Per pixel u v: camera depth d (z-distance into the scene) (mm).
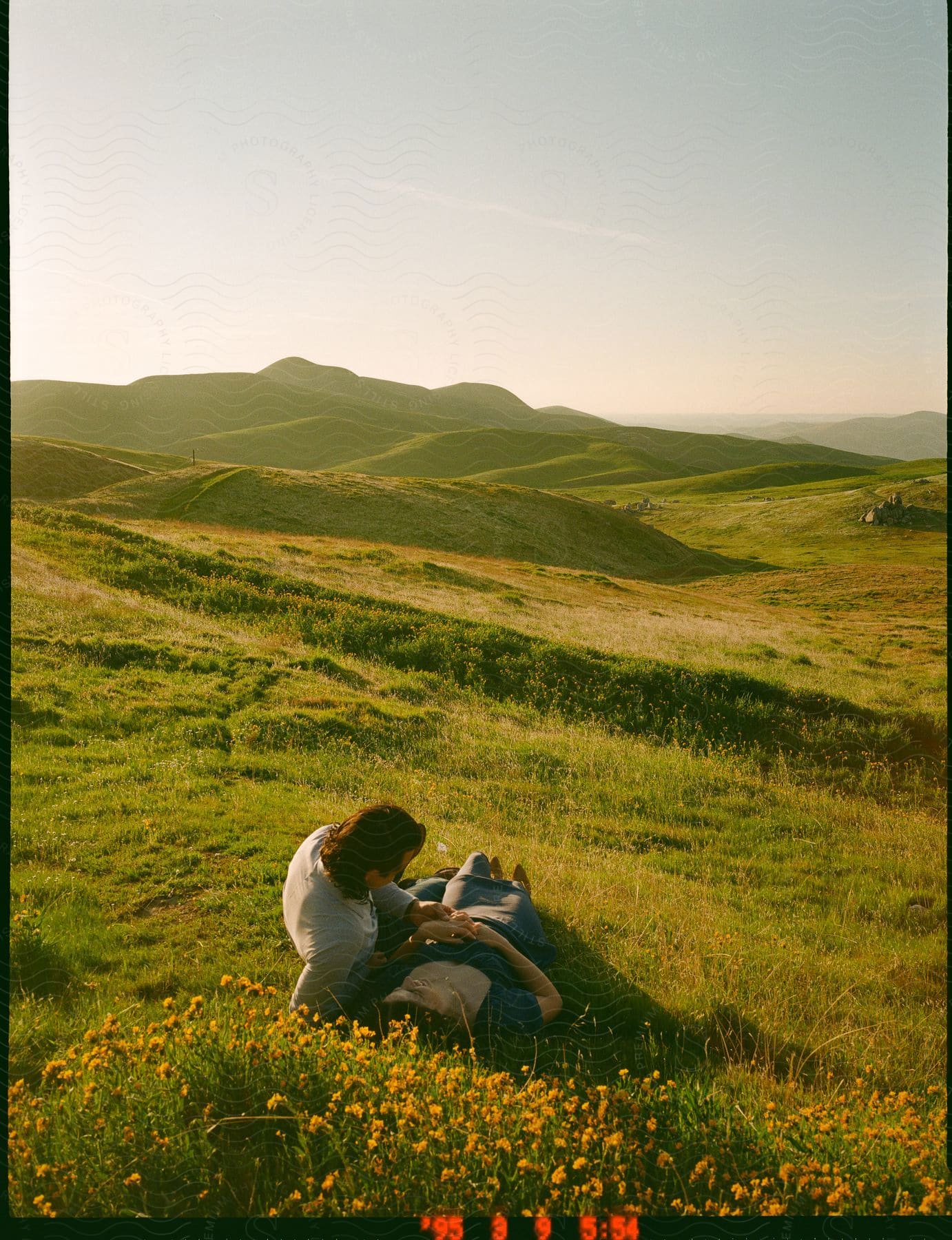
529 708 11156
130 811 5297
